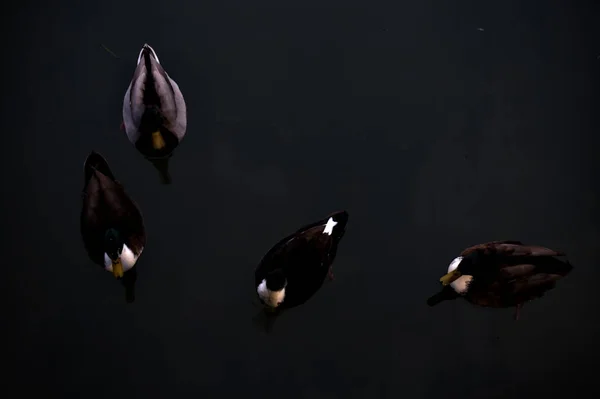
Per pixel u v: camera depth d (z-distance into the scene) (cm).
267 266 714
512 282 711
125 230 713
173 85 738
